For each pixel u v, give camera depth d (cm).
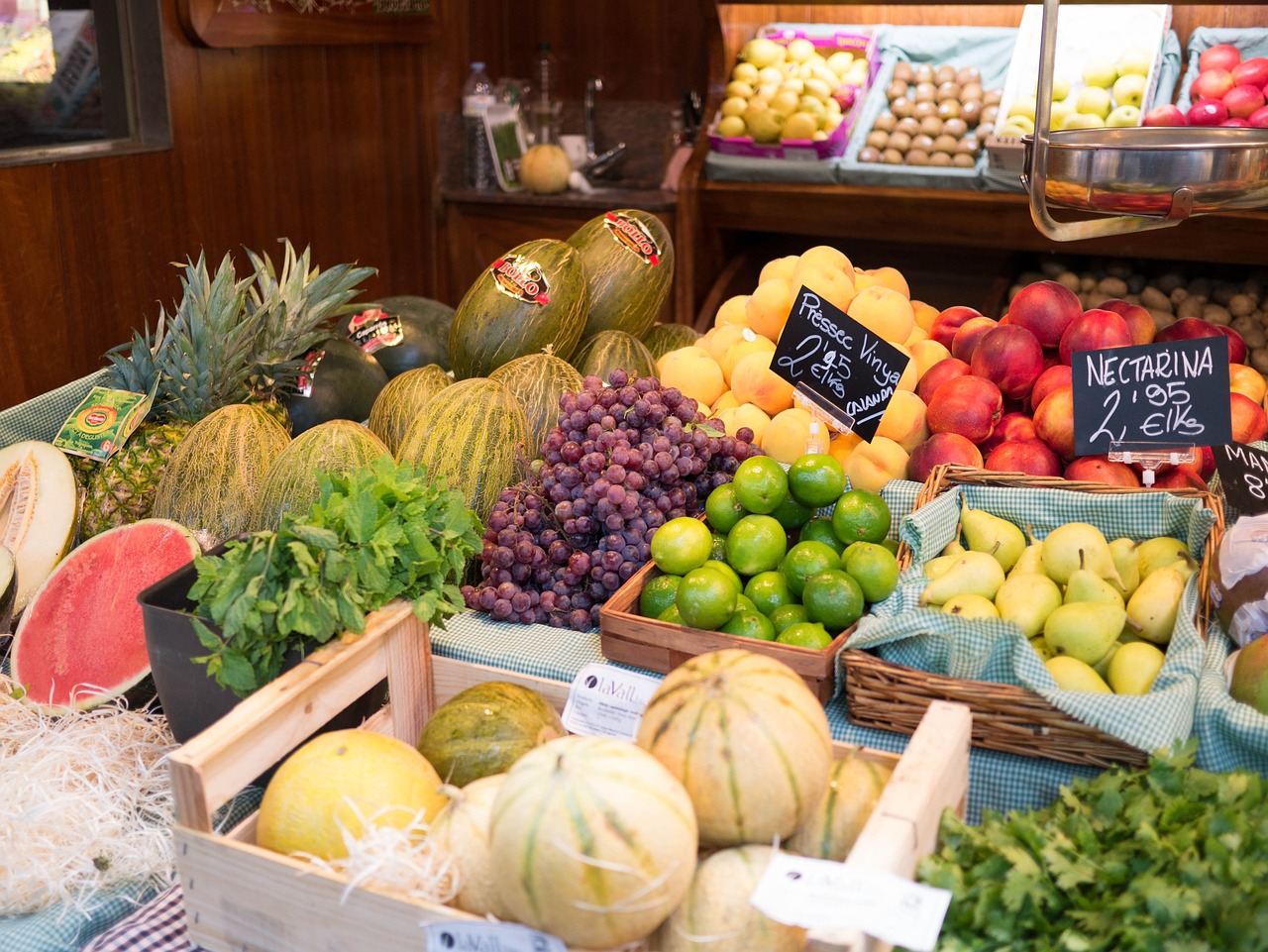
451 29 507
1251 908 102
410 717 153
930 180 394
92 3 367
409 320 292
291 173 443
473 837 112
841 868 101
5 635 192
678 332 282
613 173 496
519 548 173
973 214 389
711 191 421
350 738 123
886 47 426
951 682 136
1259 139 189
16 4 343
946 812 119
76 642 179
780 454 198
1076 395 182
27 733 155
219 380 230
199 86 397
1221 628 150
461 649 166
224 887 118
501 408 205
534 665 161
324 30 430
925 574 160
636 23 502
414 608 143
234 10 390
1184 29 393
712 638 149
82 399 239
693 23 491
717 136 421
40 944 128
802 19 441
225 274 230
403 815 118
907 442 200
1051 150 179
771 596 160
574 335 259
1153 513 166
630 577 170
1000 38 412
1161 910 104
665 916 100
